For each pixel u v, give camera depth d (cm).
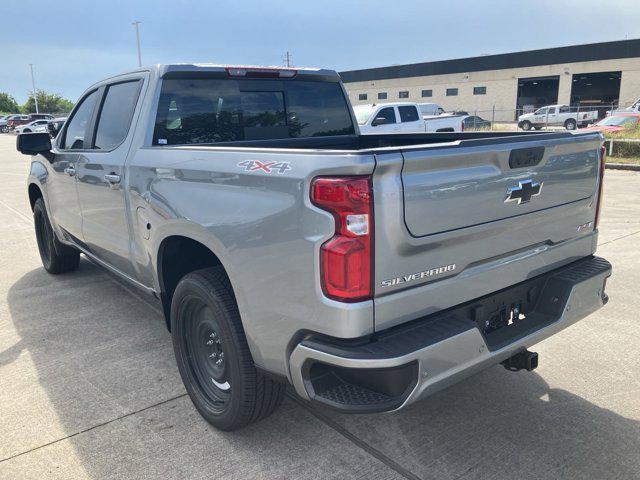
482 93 5059
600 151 323
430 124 2172
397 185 220
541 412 331
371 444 302
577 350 412
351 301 219
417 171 226
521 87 5850
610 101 5381
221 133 389
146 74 371
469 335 242
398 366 219
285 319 243
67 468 283
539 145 272
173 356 407
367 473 278
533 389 357
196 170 290
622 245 694
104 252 430
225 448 299
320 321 227
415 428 316
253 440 305
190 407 339
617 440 303
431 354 228
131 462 287
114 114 402
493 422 321
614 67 4488
